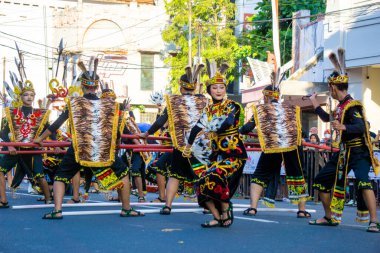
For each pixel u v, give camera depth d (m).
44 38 36.81
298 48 23.86
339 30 18.77
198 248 5.42
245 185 13.40
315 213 9.07
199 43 31.33
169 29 33.59
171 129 8.21
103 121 7.63
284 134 8.23
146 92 38.47
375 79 18.42
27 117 9.40
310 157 12.34
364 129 6.78
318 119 20.73
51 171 10.97
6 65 36.12
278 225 7.21
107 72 37.94
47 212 8.45
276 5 21.25
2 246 5.50
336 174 7.12
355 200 11.47
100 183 7.73
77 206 9.41
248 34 31.44
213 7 33.00
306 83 19.23
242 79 35.78
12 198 11.38
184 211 8.61
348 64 18.45
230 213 6.87
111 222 7.30
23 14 36.56
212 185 6.59
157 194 14.16
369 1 17.94
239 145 6.61
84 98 7.63
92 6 37.62
